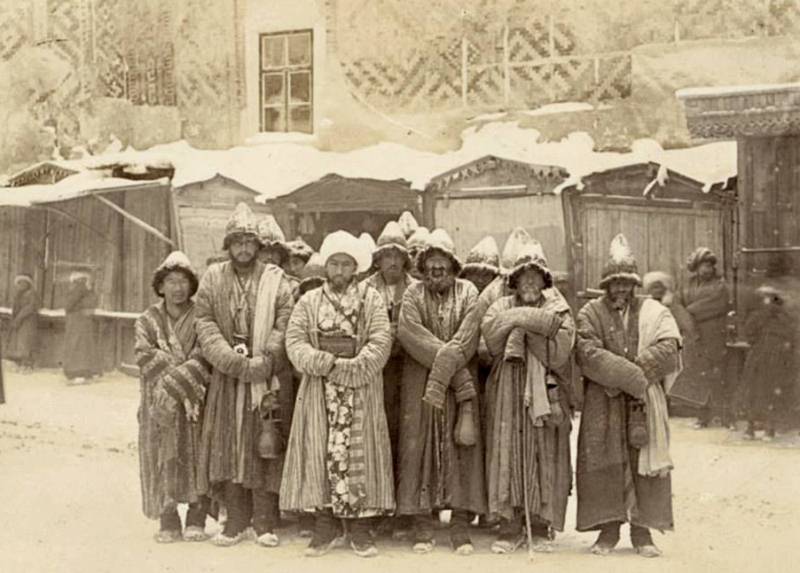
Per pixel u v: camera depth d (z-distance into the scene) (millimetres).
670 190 6500
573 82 6277
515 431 4641
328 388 4629
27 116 6867
